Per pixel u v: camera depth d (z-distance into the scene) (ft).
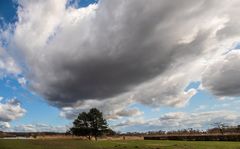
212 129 396.78
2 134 471.21
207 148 184.24
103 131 451.12
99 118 453.17
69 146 215.72
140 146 208.13
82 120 450.30
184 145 215.51
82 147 204.54
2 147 199.31
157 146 207.21
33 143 250.78
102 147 203.10
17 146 210.18
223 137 303.07
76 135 450.71
